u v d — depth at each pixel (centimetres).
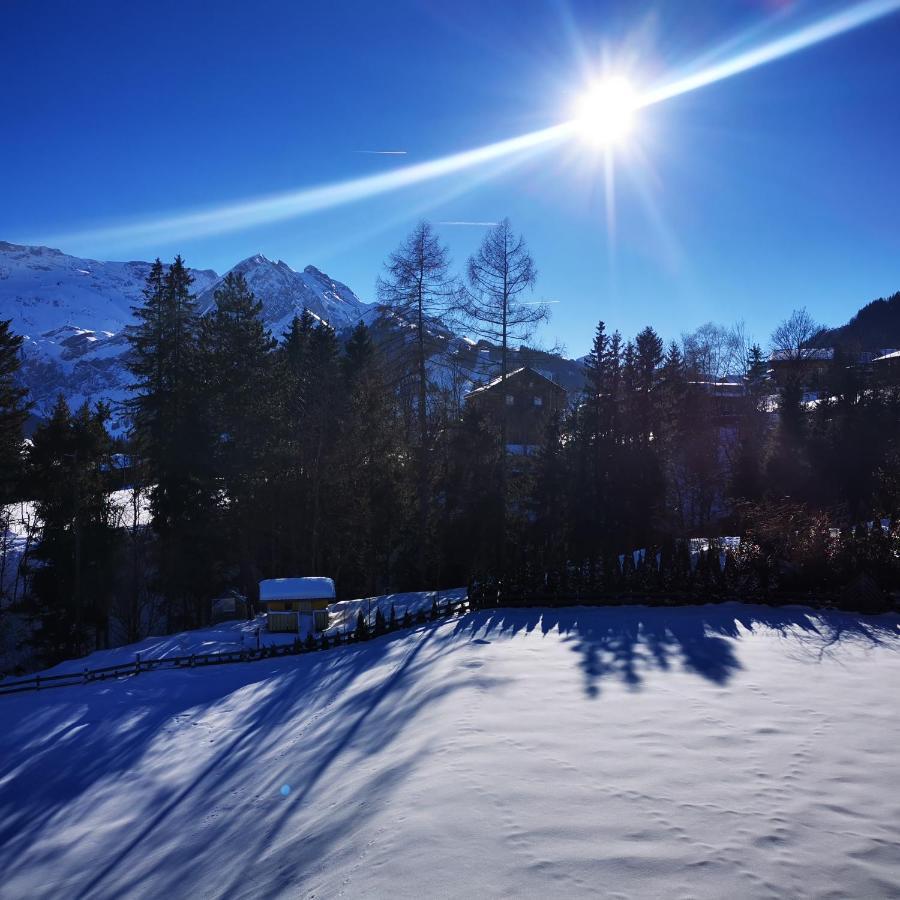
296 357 5019
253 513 3641
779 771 762
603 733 904
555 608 1969
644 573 1955
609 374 3644
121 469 4219
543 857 589
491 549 3412
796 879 545
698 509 4206
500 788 739
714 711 981
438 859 598
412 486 3644
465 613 2091
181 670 2192
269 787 1049
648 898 522
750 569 1909
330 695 1500
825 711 969
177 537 3534
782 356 5450
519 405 4534
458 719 1001
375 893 558
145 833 1028
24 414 3669
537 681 1188
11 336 3688
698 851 591
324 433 3594
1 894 927
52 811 1209
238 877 743
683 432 4112
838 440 3136
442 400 3350
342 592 3947
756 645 1384
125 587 4059
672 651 1357
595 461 3438
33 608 3641
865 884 537
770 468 3200
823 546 1858
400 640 1873
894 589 1767
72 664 2547
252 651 2248
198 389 3716
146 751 1445
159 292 3834
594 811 674
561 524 3459
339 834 736
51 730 1684
